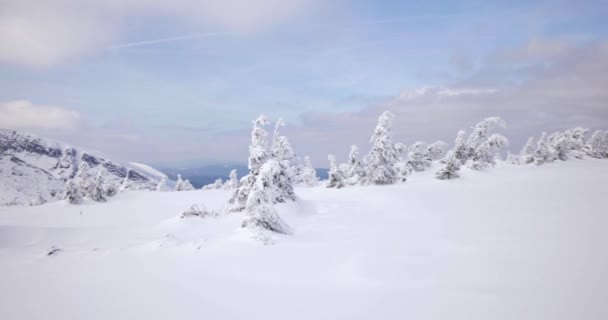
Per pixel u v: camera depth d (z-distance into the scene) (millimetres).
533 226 11578
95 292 6504
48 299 6148
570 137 51625
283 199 20062
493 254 8398
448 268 7512
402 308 5500
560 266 7105
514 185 26766
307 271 7762
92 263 8625
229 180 51281
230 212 21016
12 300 6105
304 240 11102
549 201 17594
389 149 33312
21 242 14016
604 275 6402
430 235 11312
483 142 38281
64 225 23438
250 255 9062
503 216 14133
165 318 5289
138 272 7809
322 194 29047
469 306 5434
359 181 36594
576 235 9820
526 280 6430
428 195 24000
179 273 7727
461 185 29141
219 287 6762
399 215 16906
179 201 35281
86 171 41250
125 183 57094
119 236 14875
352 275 7340
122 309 5664
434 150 45188
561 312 5000
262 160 21844
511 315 5016
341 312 5426
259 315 5371
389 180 33375
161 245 10219
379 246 9883
